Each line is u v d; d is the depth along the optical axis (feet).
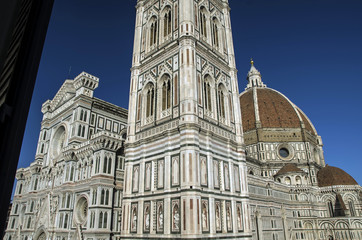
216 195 120.47
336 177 326.03
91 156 182.29
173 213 111.96
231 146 140.67
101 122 221.25
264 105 408.46
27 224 215.72
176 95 131.54
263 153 362.12
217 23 172.14
